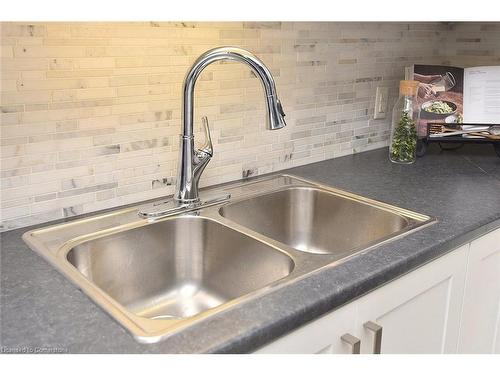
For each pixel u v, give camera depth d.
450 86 1.94
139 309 1.28
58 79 1.20
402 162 1.87
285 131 1.73
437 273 1.23
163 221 1.31
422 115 1.95
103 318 0.87
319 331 0.97
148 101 1.37
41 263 1.07
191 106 1.32
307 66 1.73
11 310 0.90
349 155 1.99
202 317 0.87
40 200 1.24
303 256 1.11
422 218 1.34
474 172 1.78
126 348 0.80
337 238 1.55
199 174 1.41
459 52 2.25
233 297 1.27
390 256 1.11
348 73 1.88
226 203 1.42
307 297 0.94
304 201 1.59
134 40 1.30
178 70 1.41
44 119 1.20
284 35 1.63
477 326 1.47
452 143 2.14
